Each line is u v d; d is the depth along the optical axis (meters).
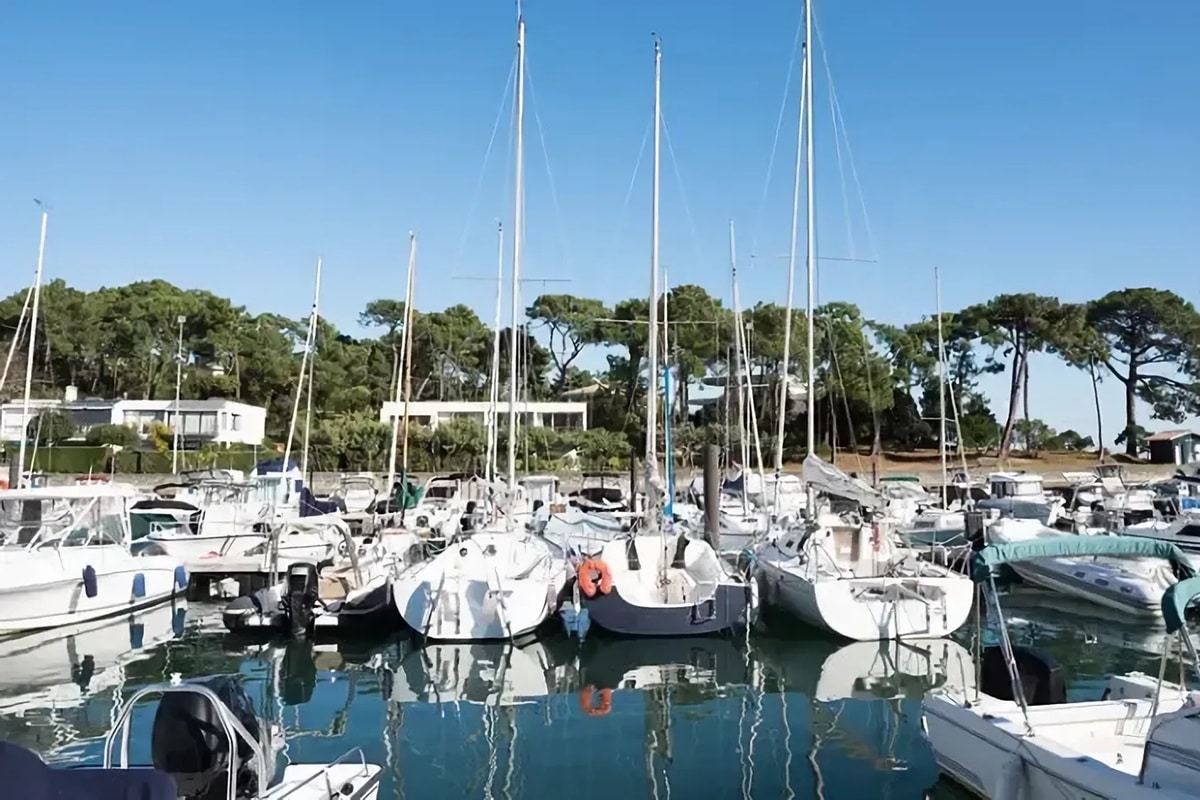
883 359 59.56
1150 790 6.08
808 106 21.16
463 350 72.00
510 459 18.80
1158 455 59.34
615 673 13.40
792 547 17.22
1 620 14.88
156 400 58.31
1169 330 62.12
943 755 8.42
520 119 20.34
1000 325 62.75
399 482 30.62
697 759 9.65
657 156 20.14
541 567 16.44
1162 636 15.93
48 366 61.03
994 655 8.98
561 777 9.16
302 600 15.61
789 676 13.12
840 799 8.45
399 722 11.12
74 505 16.22
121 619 16.70
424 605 14.90
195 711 5.99
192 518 23.41
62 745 9.98
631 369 63.59
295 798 6.42
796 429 57.19
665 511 19.06
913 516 27.30
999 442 65.31
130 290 71.44
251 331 67.56
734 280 33.94
